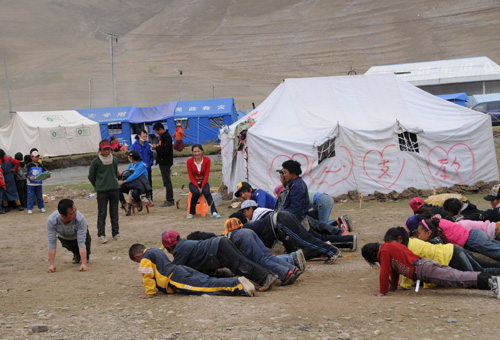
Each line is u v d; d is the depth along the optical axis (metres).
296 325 4.70
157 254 6.31
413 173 14.50
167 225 11.99
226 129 16.14
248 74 158.88
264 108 15.63
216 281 6.17
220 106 43.44
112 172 10.34
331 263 7.78
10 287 7.14
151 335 4.60
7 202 15.55
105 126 43.28
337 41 180.38
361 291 6.20
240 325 4.76
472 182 14.74
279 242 8.41
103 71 173.00
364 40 176.38
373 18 195.25
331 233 8.73
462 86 58.53
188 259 6.57
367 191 14.41
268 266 6.50
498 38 151.38
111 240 10.63
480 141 14.77
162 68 175.00
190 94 130.25
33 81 161.62
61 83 155.62
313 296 5.93
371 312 5.07
